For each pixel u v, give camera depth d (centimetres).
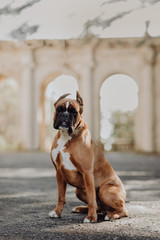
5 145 2386
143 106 2212
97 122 2236
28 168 1159
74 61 2241
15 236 322
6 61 2273
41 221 385
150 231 338
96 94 2238
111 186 393
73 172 376
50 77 2445
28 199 552
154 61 2183
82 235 323
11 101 3042
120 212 395
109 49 2214
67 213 432
